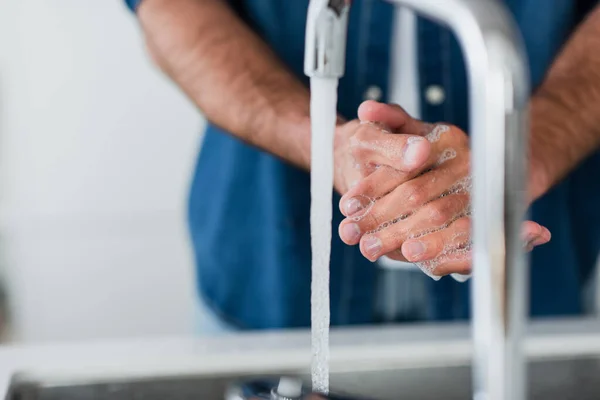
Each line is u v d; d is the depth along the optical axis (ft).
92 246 7.00
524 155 0.92
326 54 1.49
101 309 7.05
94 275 7.02
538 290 3.49
